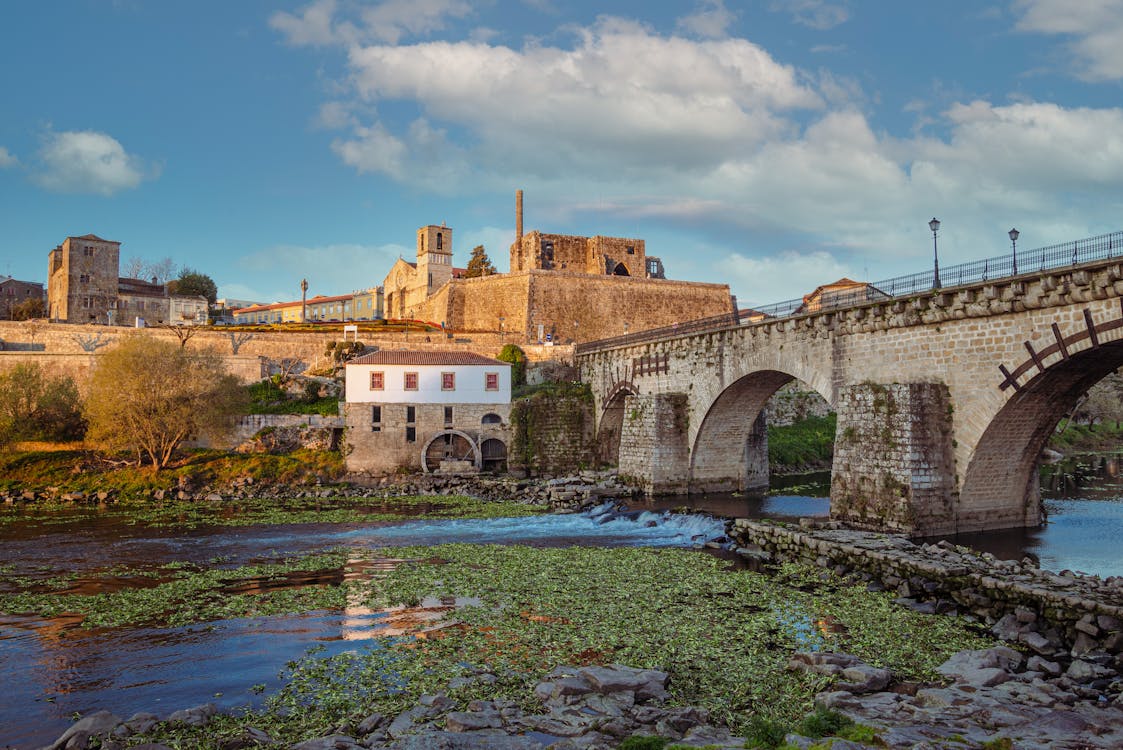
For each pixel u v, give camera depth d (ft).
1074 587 81.76
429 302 403.13
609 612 89.97
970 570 91.09
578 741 50.42
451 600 96.17
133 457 220.64
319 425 238.68
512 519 168.66
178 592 101.35
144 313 405.39
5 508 182.91
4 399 217.97
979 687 62.18
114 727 56.80
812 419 311.27
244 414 233.35
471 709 59.11
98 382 211.82
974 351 121.60
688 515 157.69
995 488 130.11
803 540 115.75
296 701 63.46
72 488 201.57
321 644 79.05
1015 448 127.34
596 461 252.83
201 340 284.61
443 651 75.66
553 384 268.62
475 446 239.09
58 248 419.95
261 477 217.77
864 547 106.42
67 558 125.08
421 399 240.12
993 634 80.89
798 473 259.80
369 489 215.72
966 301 120.47
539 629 82.94
